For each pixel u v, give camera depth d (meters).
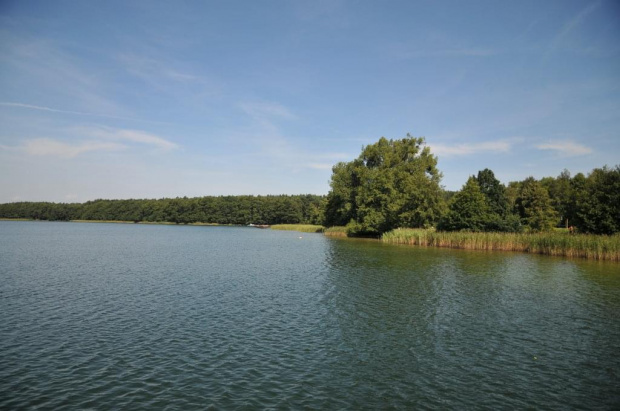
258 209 189.88
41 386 12.30
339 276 32.75
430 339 17.20
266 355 15.14
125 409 10.95
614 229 51.97
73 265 39.06
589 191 57.47
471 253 52.16
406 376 13.45
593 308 22.45
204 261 43.09
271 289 27.25
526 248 54.22
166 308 21.92
